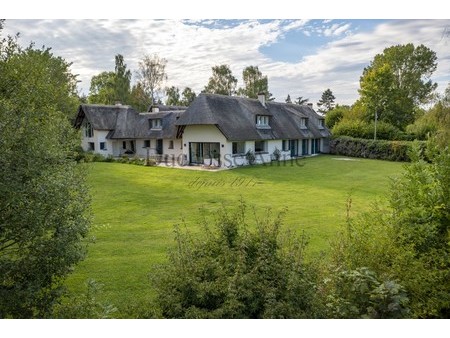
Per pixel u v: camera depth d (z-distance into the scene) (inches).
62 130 263.4
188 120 1251.8
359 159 1501.0
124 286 308.0
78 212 230.7
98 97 2603.3
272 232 216.4
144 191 781.9
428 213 245.0
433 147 273.9
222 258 202.8
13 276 203.6
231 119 1277.1
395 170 1131.3
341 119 2080.5
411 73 2341.3
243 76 3056.1
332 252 257.0
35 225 200.4
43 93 291.4
